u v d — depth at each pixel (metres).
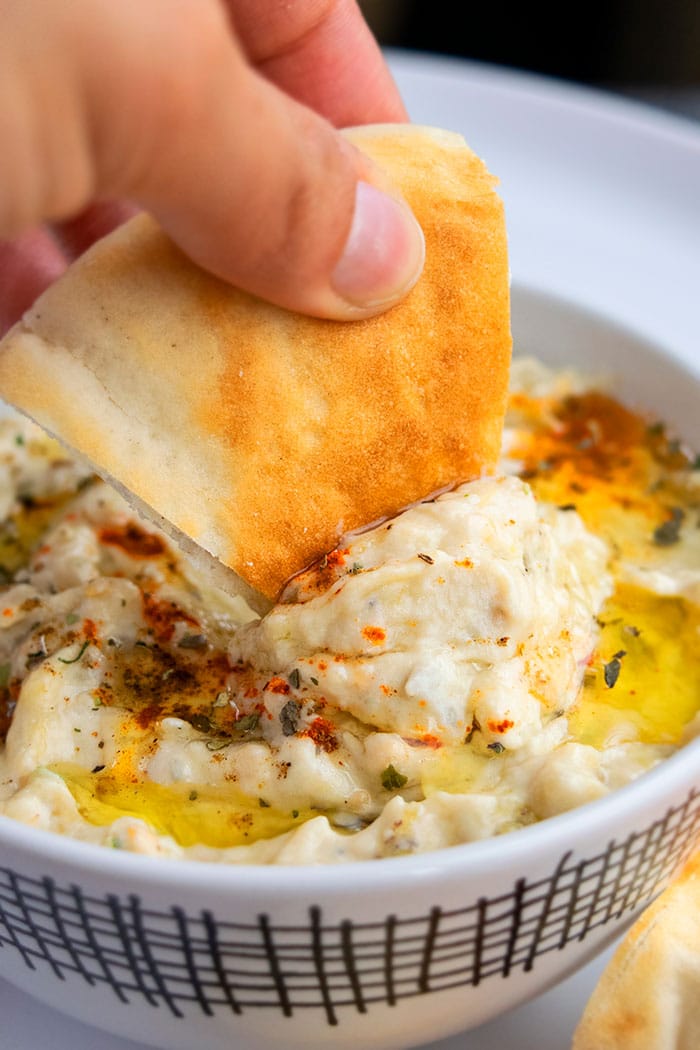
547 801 0.26
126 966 0.24
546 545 0.28
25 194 0.23
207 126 0.23
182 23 0.23
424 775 0.26
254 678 0.28
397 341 0.27
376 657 0.27
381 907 0.23
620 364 0.35
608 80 0.73
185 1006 0.25
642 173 0.45
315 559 0.27
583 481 0.33
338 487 0.27
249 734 0.27
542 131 0.47
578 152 0.46
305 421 0.27
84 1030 0.27
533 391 0.35
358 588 0.27
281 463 0.27
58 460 0.34
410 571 0.27
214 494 0.26
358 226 0.26
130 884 0.23
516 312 0.36
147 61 0.22
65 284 0.26
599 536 0.31
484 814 0.25
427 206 0.28
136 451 0.26
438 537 0.27
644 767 0.26
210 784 0.27
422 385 0.27
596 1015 0.25
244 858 0.26
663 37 0.72
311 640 0.27
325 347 0.27
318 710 0.27
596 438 0.34
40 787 0.26
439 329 0.27
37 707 0.28
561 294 0.35
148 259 0.27
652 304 0.40
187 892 0.23
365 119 0.33
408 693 0.26
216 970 0.24
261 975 0.24
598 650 0.29
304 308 0.26
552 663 0.27
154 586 0.30
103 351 0.26
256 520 0.27
